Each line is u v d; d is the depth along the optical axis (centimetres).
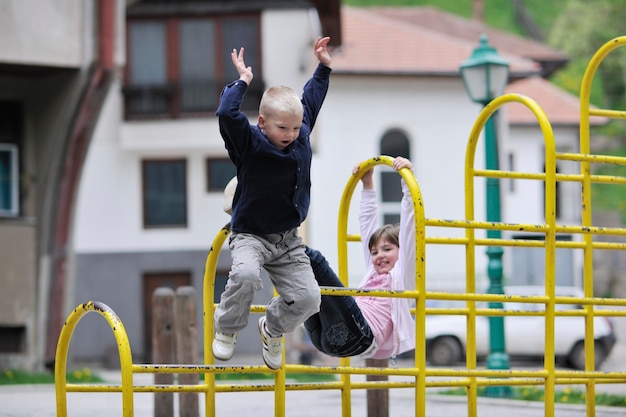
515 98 2211
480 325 6750
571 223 11031
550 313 2161
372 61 9031
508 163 10894
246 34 8512
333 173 8894
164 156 8612
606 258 13312
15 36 5066
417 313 1980
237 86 1725
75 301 8481
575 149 11262
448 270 9025
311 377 5244
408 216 2052
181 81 8494
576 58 17038
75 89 5312
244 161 1723
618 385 4719
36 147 5662
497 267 3922
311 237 8800
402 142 9162
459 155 9175
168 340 2853
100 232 8556
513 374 2122
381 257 2145
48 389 4350
